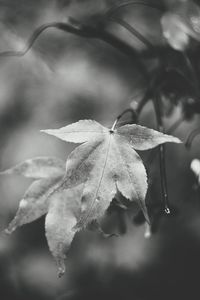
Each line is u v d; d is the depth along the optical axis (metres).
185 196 0.66
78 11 0.64
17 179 0.77
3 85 0.72
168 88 0.51
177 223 0.73
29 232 0.79
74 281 0.80
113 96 0.72
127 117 0.51
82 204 0.37
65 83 0.73
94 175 0.37
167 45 0.52
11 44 0.60
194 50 0.51
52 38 0.68
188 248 0.76
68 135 0.37
